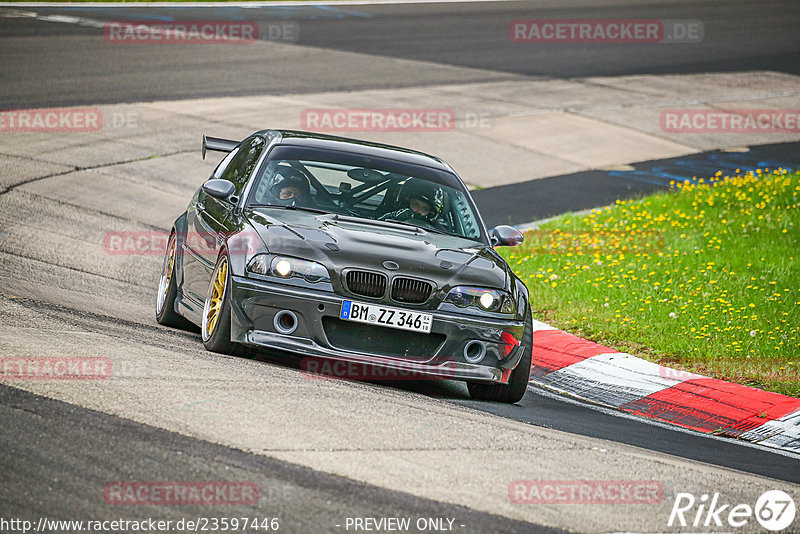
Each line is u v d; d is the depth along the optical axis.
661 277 41.62
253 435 17.75
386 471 16.89
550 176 66.44
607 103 89.88
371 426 19.36
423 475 16.97
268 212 26.16
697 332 34.62
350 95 81.62
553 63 105.44
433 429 19.92
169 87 76.44
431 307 24.14
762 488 19.34
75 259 36.69
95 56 84.06
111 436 16.83
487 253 26.88
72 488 14.64
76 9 108.31
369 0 137.62
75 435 16.69
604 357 31.84
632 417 26.83
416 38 111.38
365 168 28.72
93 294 31.73
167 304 29.31
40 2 110.69
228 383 21.02
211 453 16.61
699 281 41.00
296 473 16.19
